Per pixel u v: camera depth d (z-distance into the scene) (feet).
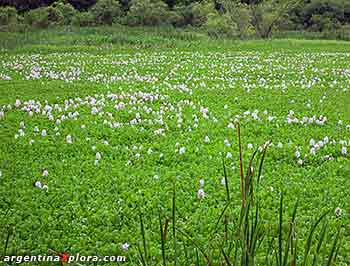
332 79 62.54
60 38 112.57
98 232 21.21
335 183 26.96
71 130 36.01
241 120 39.45
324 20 179.52
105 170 28.25
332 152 32.24
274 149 31.91
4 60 77.30
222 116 40.57
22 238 20.83
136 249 19.79
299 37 153.07
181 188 25.85
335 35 153.07
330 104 46.80
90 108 42.73
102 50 96.68
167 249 19.70
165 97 46.98
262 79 59.36
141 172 28.02
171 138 34.53
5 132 35.45
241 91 52.11
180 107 42.24
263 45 111.86
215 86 54.90
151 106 43.60
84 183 26.35
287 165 29.50
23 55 85.46
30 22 140.67
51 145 32.76
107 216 22.62
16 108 43.11
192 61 78.74
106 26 146.51
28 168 28.43
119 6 158.20
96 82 57.11
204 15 157.99
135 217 22.66
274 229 20.92
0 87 53.57
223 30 143.13
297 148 32.22
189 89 51.78
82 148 32.27
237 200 24.25
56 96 48.39
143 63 75.31
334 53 97.35
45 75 62.44
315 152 31.81
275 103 46.39
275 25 169.27
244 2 168.35
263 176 27.40
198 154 31.22
